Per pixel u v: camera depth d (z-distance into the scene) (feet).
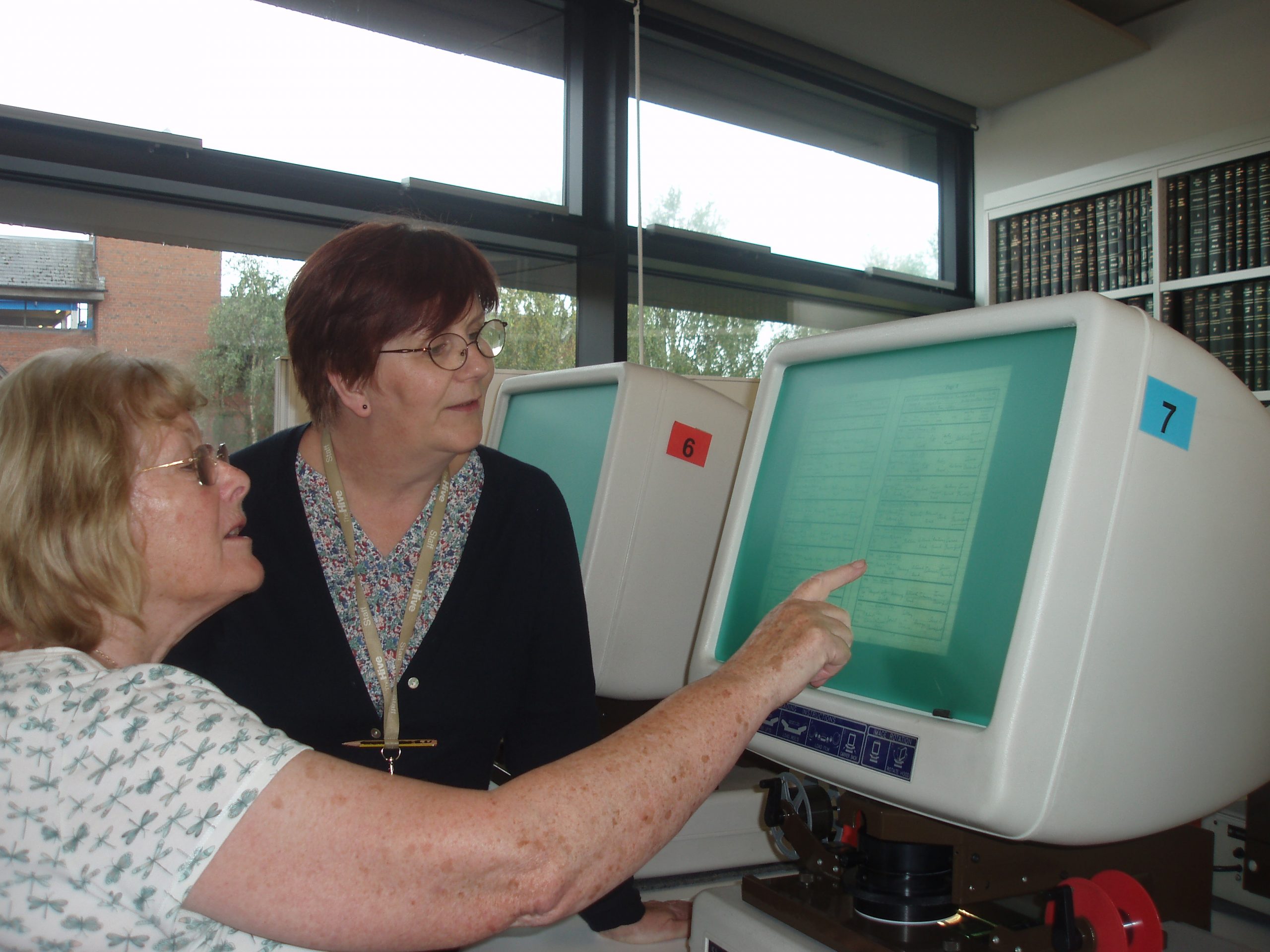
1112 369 1.98
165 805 1.66
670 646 4.28
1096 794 2.02
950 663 2.18
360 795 1.69
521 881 1.71
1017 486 2.15
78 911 1.67
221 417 7.19
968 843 2.17
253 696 2.93
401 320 2.73
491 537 3.21
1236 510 2.19
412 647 3.02
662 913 3.16
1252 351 8.75
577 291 9.05
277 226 7.30
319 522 3.10
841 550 2.59
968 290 12.25
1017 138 11.93
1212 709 2.20
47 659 1.85
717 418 4.36
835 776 2.29
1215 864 3.08
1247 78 9.86
